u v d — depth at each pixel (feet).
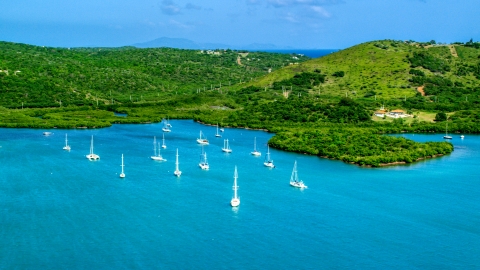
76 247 409.49
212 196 538.06
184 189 561.02
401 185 585.63
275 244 422.41
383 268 384.47
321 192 555.69
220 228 451.94
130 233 437.99
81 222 458.91
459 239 436.35
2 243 412.36
